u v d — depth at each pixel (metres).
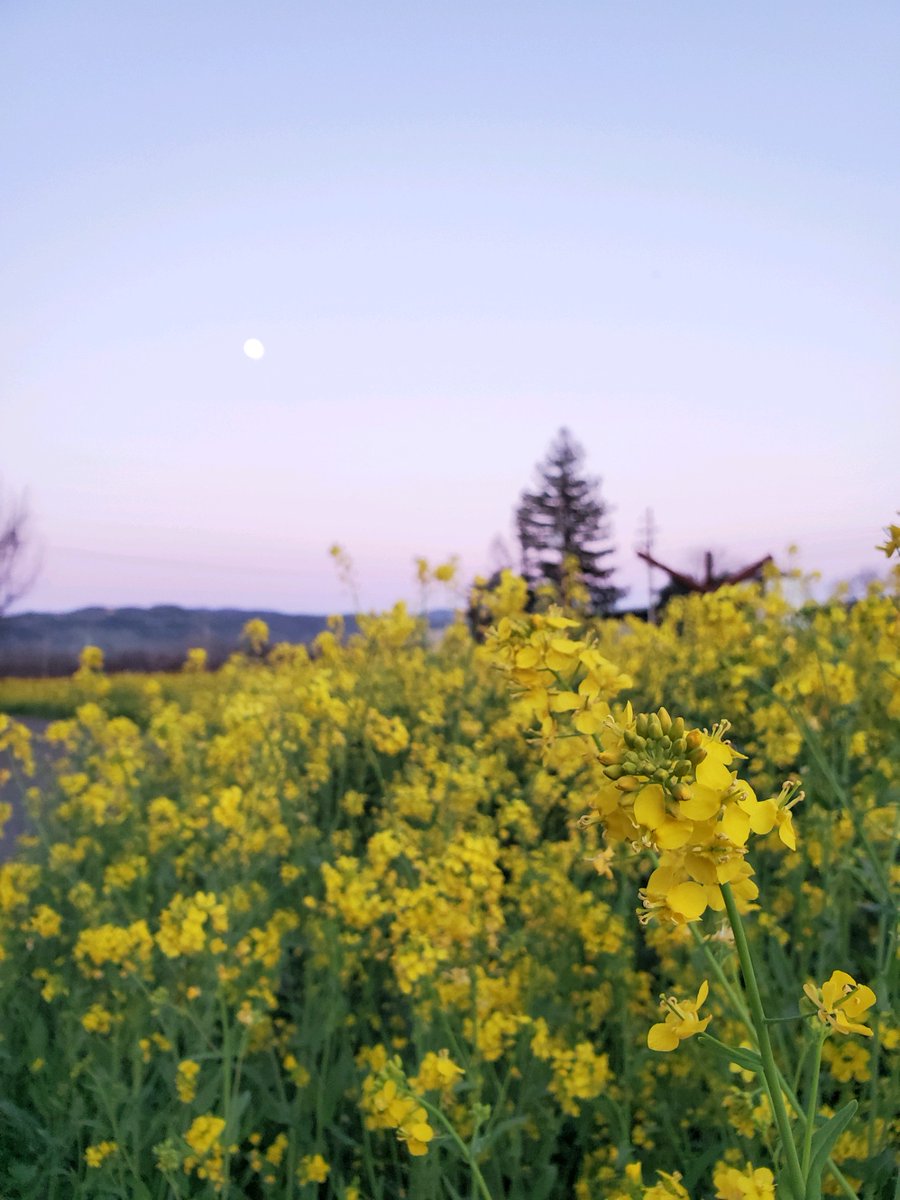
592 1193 2.45
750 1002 1.13
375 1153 2.80
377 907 2.89
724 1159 2.19
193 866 3.77
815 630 3.80
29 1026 3.18
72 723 5.79
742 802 1.07
